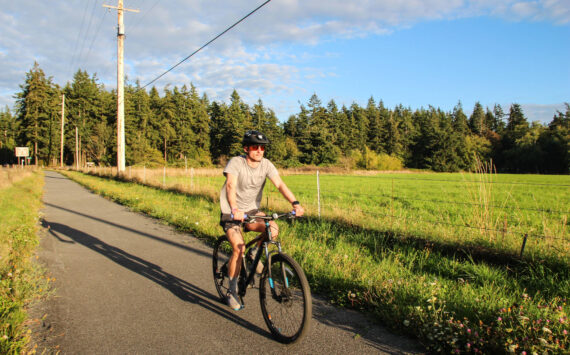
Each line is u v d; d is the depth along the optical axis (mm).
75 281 4652
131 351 2920
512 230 5703
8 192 14453
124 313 3670
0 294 3787
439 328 3096
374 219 7230
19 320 3293
